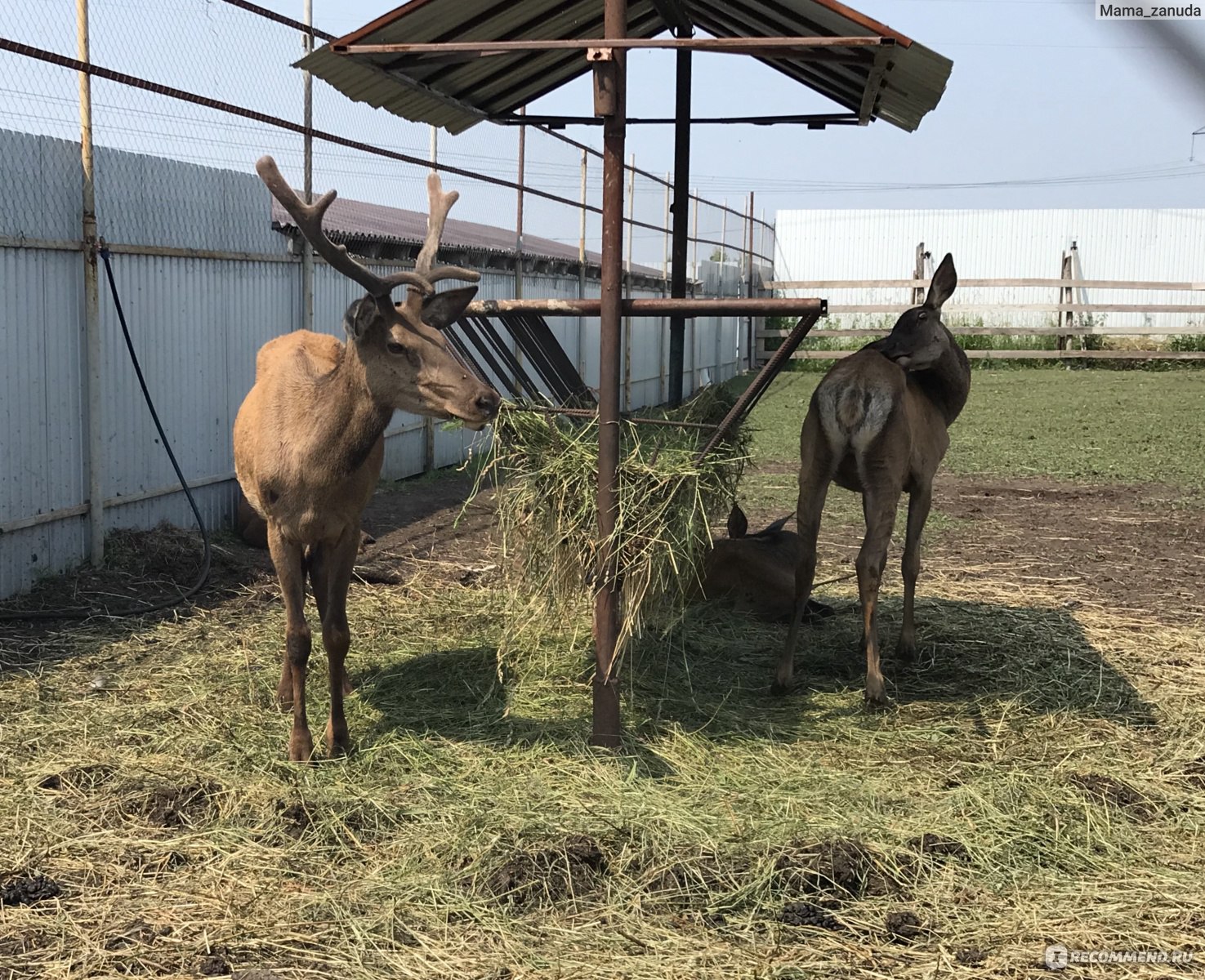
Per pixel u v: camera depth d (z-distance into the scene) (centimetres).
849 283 2655
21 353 655
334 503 458
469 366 554
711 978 320
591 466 476
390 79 562
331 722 467
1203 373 2444
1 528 638
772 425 1666
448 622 657
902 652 606
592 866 378
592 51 436
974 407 1862
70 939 330
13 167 644
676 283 681
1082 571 810
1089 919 352
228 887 363
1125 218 2914
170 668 563
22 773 437
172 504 808
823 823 407
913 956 331
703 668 592
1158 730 512
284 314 949
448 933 341
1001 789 438
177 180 802
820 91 675
